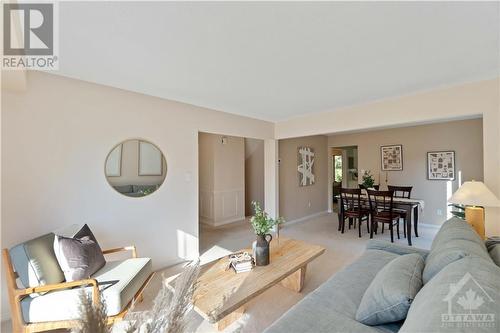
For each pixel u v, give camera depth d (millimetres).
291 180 5367
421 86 2609
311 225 5055
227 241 4012
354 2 1276
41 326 1546
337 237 4168
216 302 1495
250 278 1817
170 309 598
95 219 2426
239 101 3152
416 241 3904
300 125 4098
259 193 6133
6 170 1969
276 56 1901
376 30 1548
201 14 1367
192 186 3217
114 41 1658
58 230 2045
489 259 1252
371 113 3223
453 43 1717
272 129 4523
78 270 1731
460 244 1398
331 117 3662
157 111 2900
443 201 4680
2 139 1955
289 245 2529
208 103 3236
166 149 2969
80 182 2336
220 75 2281
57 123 2209
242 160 5691
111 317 1594
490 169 2346
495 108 2328
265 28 1517
